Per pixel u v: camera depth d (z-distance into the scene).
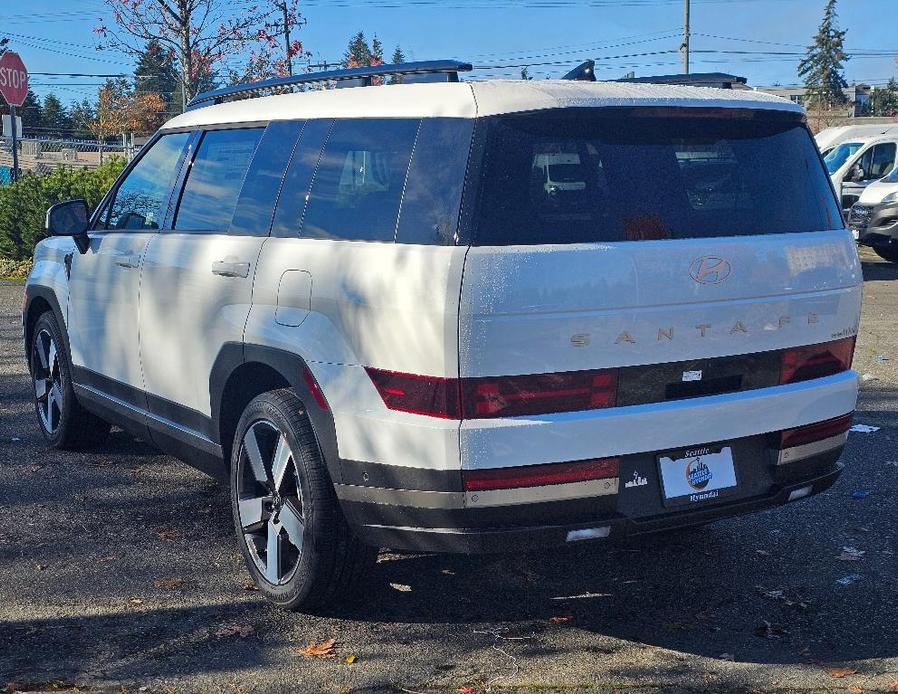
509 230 3.72
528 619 4.42
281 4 18.80
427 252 3.76
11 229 16.98
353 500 4.03
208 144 5.30
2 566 4.93
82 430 6.68
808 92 100.00
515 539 3.78
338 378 4.03
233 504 4.70
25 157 41.28
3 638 4.19
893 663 4.00
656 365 3.89
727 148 4.19
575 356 3.74
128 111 53.34
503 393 3.68
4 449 6.88
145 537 5.34
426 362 3.71
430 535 3.84
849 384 4.43
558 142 3.87
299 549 4.29
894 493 6.04
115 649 4.10
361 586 4.49
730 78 4.75
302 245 4.34
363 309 3.93
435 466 3.72
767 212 4.20
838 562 5.04
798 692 3.77
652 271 3.84
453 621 4.39
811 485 4.37
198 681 3.85
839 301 4.36
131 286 5.50
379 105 4.28
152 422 5.49
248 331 4.49
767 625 4.35
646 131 4.04
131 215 5.77
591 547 5.24
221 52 18.69
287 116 4.79
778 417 4.18
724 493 4.12
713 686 3.82
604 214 3.85
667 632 4.29
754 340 4.10
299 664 3.99
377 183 4.13
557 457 3.74
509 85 4.00
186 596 4.62
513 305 3.64
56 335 6.50
